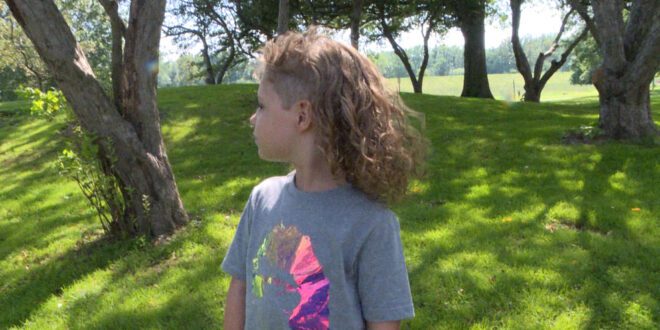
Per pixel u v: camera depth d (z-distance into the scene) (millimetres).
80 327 3350
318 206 1146
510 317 3074
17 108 12891
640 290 3291
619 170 5910
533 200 5066
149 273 4039
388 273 1113
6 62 29141
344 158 1097
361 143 1076
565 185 5496
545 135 7852
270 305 1178
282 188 1269
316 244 1130
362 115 1079
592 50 28047
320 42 1118
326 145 1091
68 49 3965
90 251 4582
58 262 4441
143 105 4465
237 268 1373
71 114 4371
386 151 1103
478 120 9609
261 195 1318
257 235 1267
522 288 3377
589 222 4449
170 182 4715
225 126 9383
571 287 3377
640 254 3758
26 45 27719
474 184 5742
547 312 3107
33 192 6578
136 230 4695
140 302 3572
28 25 3842
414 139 1204
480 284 3443
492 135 8055
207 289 3646
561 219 4602
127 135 4359
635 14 7191
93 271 4188
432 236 4297
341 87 1079
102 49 32906
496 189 5504
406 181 1175
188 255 4281
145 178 4527
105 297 3703
